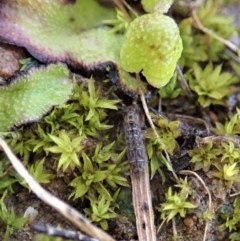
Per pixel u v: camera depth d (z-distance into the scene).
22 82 0.06
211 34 0.07
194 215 0.06
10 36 0.06
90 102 0.06
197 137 0.06
